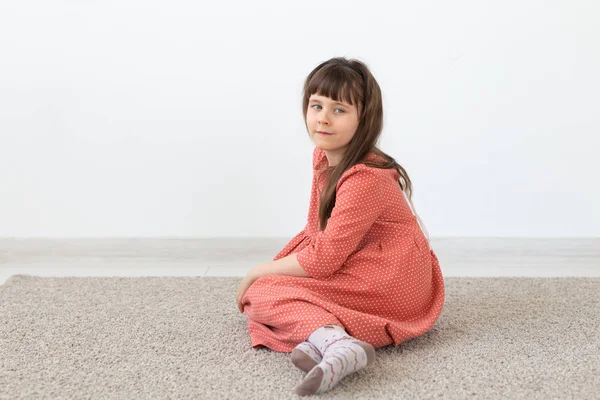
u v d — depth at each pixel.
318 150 1.47
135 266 1.98
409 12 1.94
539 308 1.52
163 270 1.93
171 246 2.04
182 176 2.01
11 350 1.28
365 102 1.30
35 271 1.92
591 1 1.92
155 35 1.94
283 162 2.00
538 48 1.94
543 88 1.96
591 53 1.94
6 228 2.03
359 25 1.94
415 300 1.32
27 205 2.02
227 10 1.93
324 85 1.28
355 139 1.31
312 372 1.06
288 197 2.02
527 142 1.99
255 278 1.33
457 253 2.04
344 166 1.30
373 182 1.26
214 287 1.71
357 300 1.28
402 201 1.35
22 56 1.94
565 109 1.97
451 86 1.97
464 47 1.95
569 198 2.01
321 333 1.16
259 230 2.04
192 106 1.97
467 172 2.01
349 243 1.25
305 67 1.96
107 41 1.94
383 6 1.93
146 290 1.68
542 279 1.77
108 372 1.18
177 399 1.08
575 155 1.99
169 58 1.95
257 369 1.19
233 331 1.39
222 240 2.04
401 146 2.00
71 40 1.94
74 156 1.99
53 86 1.96
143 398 1.08
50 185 2.01
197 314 1.49
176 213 2.03
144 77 1.96
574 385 1.12
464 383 1.13
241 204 2.02
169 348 1.29
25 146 1.98
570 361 1.22
